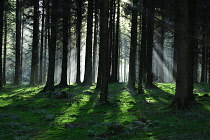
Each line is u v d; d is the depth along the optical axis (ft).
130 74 75.66
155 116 33.58
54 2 66.54
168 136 23.11
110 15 94.58
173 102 37.86
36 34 92.89
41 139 23.15
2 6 77.56
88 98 53.36
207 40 18.19
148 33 73.61
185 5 36.55
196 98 52.47
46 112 36.83
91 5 82.89
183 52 37.04
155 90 70.28
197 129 25.58
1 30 77.97
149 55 76.79
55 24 66.08
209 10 41.42
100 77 70.69
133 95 59.82
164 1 53.26
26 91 69.15
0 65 77.77
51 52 66.90
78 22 88.12
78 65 92.48
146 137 23.18
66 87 76.89
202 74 105.70
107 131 25.41
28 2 80.69
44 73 120.67
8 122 30.25
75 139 23.11
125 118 32.50
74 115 35.12
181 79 37.19
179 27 36.70
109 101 46.83
